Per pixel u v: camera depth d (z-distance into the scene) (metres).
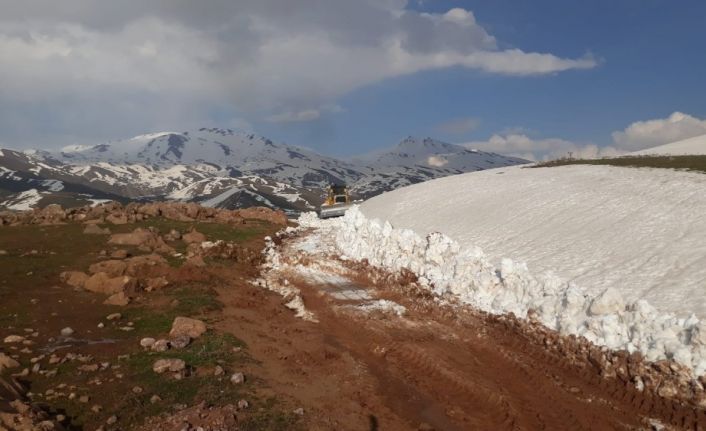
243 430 8.95
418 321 16.34
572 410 10.88
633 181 29.84
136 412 9.48
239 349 13.02
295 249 28.52
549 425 10.31
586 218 24.78
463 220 30.53
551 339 14.08
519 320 15.46
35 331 13.80
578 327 13.78
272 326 15.40
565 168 39.66
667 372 11.33
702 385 10.82
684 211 22.27
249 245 28.25
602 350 12.77
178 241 27.83
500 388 11.83
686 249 18.12
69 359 11.88
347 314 16.98
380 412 10.43
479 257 18.89
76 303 16.44
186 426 8.83
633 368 11.91
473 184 40.47
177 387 10.58
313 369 12.35
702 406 10.59
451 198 37.34
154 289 18.27
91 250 24.09
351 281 21.75
